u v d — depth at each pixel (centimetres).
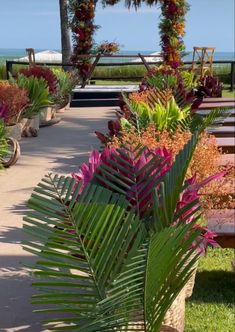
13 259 443
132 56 1861
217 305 404
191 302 408
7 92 977
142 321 252
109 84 2202
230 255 502
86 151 920
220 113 568
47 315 349
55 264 246
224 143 728
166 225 275
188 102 874
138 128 554
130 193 301
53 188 261
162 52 1605
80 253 245
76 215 245
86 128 1198
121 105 845
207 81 1369
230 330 364
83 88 1811
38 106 1088
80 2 1747
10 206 598
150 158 342
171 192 277
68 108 1590
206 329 364
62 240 246
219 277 455
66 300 249
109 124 600
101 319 241
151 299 241
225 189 422
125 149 328
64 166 802
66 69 1986
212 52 1962
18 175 744
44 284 246
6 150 778
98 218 244
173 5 1569
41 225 251
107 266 244
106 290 245
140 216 295
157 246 232
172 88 972
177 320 325
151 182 301
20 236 498
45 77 1314
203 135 447
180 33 1591
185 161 280
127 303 241
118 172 309
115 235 243
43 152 909
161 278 239
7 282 397
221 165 506
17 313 352
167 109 617
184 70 1727
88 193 263
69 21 1783
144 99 767
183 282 244
